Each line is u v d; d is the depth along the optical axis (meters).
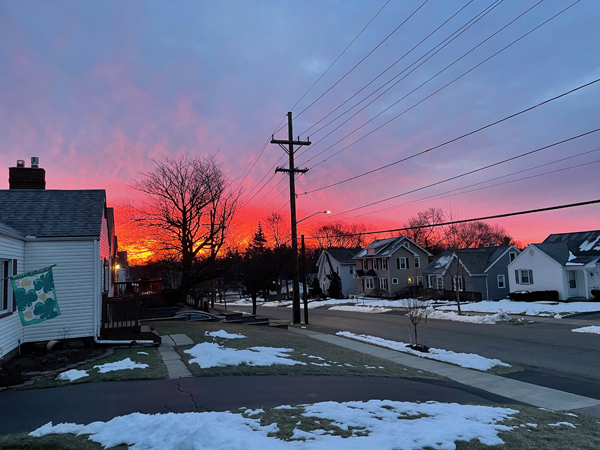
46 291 10.48
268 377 9.86
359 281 63.62
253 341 15.06
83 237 13.27
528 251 38.06
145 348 13.00
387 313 34.69
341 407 7.14
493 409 7.64
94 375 9.35
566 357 14.77
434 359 14.70
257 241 73.81
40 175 18.81
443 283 47.69
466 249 47.94
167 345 13.53
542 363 13.99
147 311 24.48
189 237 31.78
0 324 10.65
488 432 5.95
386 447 5.13
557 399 9.85
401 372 12.04
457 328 23.14
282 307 50.47
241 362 10.93
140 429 5.78
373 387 9.63
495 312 29.52
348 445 5.13
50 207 14.53
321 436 5.53
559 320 24.22
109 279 22.17
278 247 67.12
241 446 4.93
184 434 5.34
